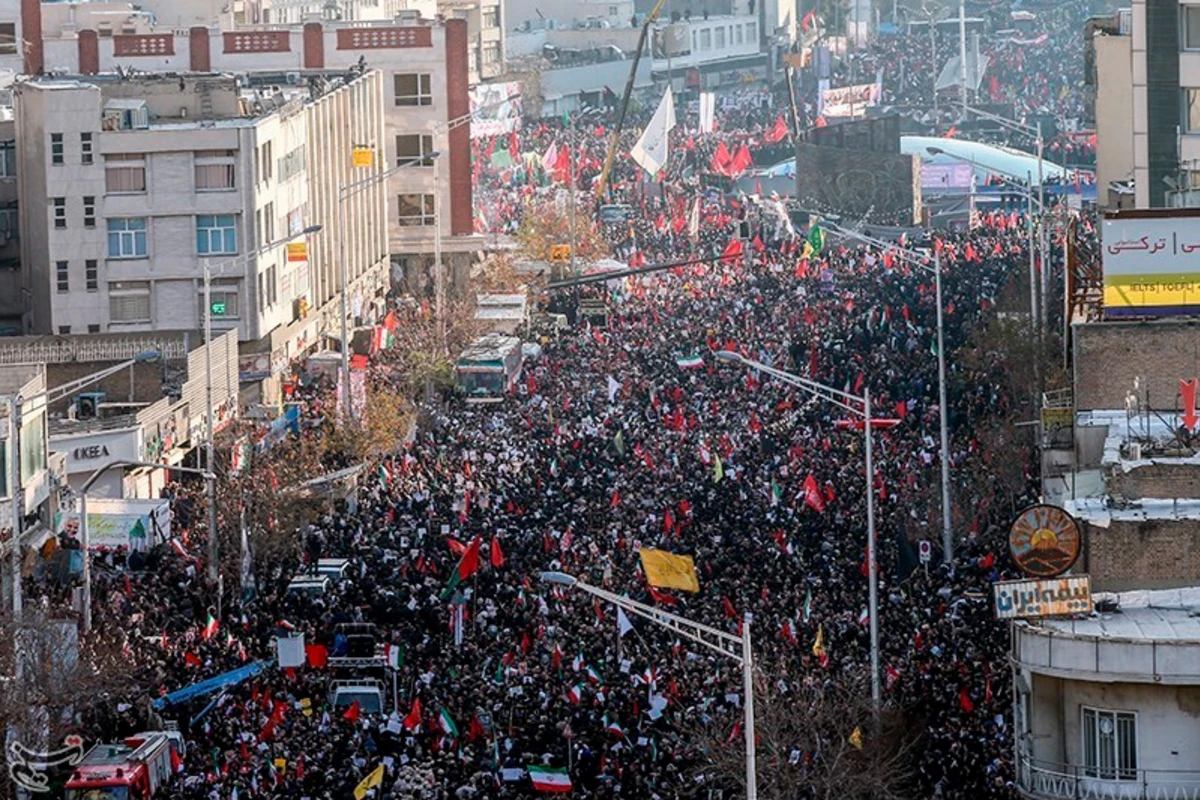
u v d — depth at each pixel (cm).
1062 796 9262
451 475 16950
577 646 12500
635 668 11944
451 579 13500
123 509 15000
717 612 12812
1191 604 9794
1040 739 9388
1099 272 15025
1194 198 16225
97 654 12125
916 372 19325
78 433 17025
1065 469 12825
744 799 10238
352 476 16650
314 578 14250
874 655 11062
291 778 11106
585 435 18050
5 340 18675
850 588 13450
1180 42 19300
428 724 11606
